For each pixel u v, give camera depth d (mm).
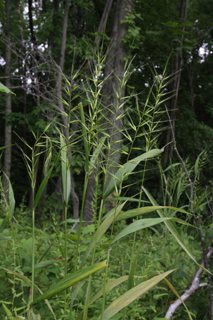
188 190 5598
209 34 12891
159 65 9469
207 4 13555
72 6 9297
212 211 2574
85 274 1098
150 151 1438
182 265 2482
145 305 2242
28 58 6547
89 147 1382
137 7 9055
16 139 13062
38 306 2035
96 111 1353
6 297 1954
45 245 2295
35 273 1979
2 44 10664
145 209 1372
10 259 1987
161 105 10734
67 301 1768
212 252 2209
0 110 9328
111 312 1291
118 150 1382
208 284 2064
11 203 1584
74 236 1628
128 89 6324
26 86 5711
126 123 1419
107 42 6762
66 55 7777
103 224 1470
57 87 3207
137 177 10344
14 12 11188
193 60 12594
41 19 8906
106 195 1432
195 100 13352
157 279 1313
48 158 1390
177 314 2332
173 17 10352
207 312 2250
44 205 7488
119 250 2924
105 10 6582
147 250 2715
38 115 6652
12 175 13102
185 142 10969
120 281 1517
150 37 8852
